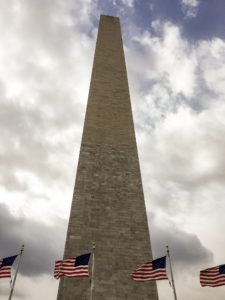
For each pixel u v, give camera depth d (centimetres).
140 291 2533
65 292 2422
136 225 2909
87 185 3092
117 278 2564
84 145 3394
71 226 2797
